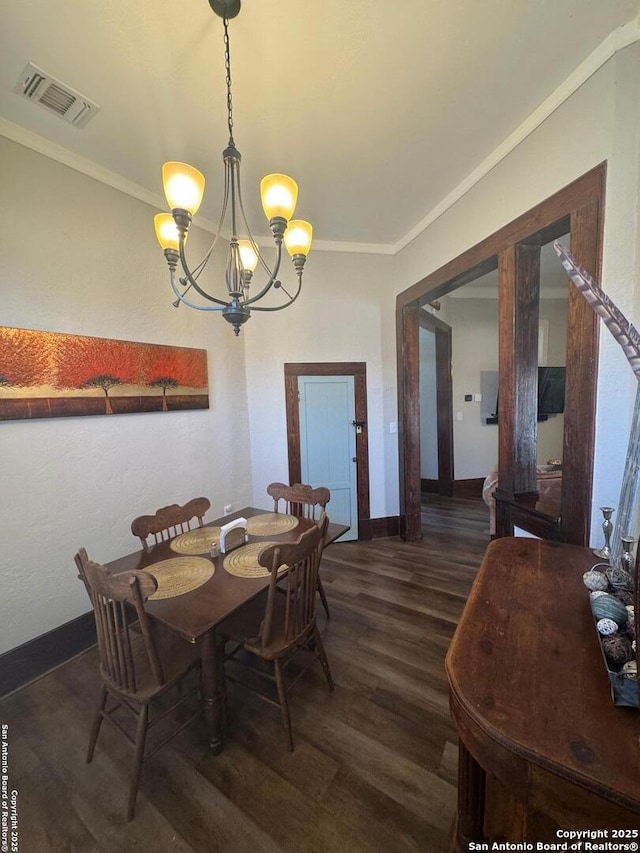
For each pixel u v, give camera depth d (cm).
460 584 270
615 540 108
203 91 162
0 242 174
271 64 150
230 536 181
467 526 395
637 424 104
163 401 253
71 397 201
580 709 67
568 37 143
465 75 158
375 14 132
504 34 141
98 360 214
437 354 503
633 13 134
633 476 105
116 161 208
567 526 172
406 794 123
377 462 362
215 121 181
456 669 78
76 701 170
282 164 217
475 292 494
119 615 130
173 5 127
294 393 339
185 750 142
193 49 143
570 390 168
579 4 131
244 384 329
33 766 137
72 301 202
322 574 287
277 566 136
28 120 175
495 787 91
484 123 188
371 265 345
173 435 263
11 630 180
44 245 189
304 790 125
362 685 173
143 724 122
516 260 200
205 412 290
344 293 341
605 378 153
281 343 335
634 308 143
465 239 241
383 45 144
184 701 159
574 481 168
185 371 270
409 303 323
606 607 87
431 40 142
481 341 509
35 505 188
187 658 140
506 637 88
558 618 95
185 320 271
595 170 151
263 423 338
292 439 342
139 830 115
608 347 152
